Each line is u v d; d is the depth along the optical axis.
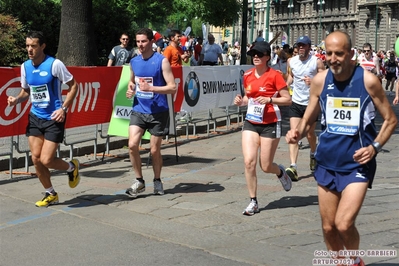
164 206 7.02
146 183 8.34
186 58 16.00
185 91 12.12
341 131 4.32
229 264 5.10
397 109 20.55
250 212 6.63
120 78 10.16
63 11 14.44
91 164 9.75
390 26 77.19
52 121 6.82
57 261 5.18
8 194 7.57
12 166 8.57
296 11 96.81
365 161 4.21
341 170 4.32
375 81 4.24
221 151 11.28
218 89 13.48
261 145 6.82
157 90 7.24
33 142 6.88
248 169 6.68
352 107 4.30
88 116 9.73
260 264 5.10
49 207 6.96
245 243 5.66
